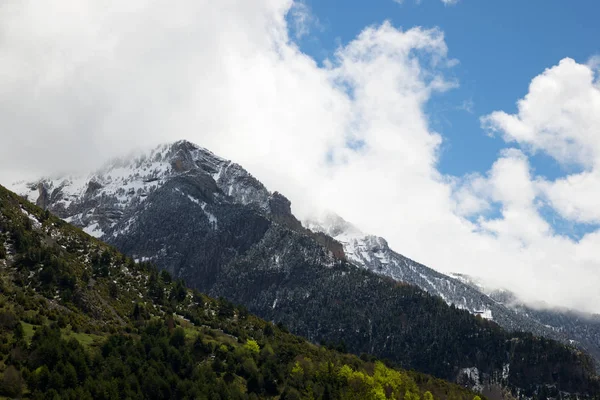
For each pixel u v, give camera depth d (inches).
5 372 6186.0
